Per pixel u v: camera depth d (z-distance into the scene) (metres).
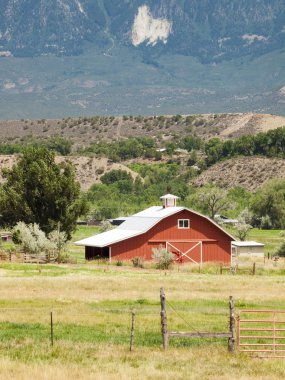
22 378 63.00
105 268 172.38
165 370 67.94
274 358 74.38
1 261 182.50
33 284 128.75
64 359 71.25
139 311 103.06
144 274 155.88
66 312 100.81
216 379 65.31
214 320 96.12
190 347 79.44
